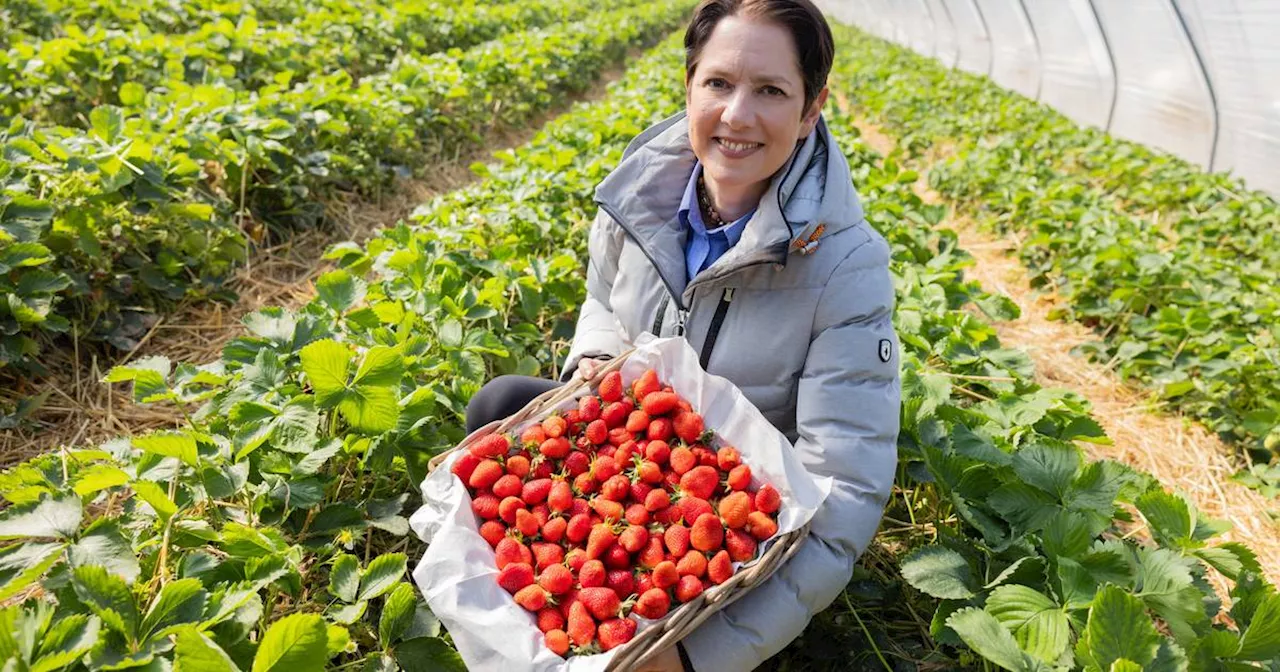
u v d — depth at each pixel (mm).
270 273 4516
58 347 3469
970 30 15141
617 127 6086
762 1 1762
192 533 2033
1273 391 3855
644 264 2234
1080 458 2252
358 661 1991
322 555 2252
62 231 3469
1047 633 1766
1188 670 1761
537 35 10492
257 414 2270
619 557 1718
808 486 1783
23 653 1469
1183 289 4770
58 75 5258
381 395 2166
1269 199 6879
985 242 6484
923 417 2553
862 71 13555
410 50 9086
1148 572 1913
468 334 2936
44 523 1801
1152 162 8008
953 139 9586
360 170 5484
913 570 2002
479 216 4227
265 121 4660
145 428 3232
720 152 1874
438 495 1862
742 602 1768
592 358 2340
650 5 20234
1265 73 7035
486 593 1659
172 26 7527
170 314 3904
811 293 1938
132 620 1599
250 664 1725
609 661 1504
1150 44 8789
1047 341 4898
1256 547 3227
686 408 1980
